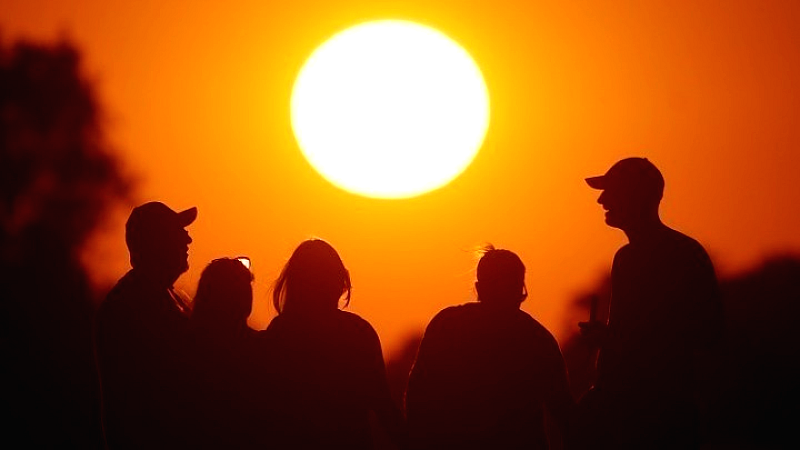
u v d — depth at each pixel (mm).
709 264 21312
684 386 21109
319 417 19078
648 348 21109
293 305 19469
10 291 61875
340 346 19188
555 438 25016
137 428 19156
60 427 56812
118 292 19609
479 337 19469
